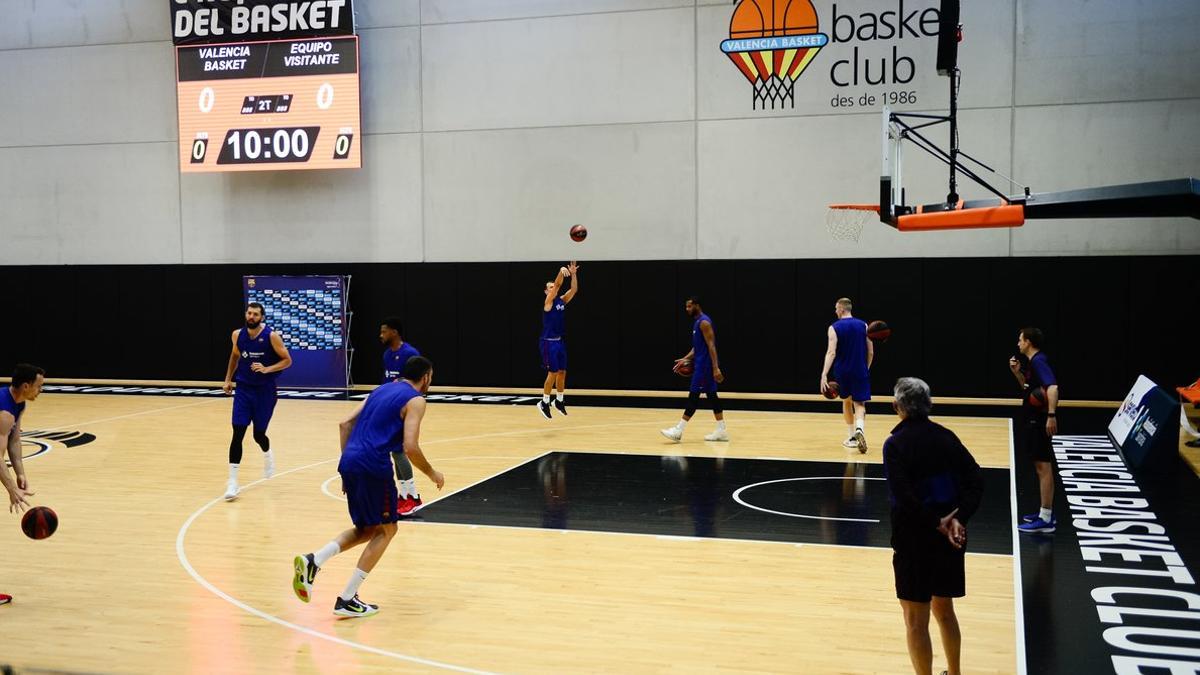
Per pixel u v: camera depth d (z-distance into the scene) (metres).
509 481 11.37
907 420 5.52
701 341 13.73
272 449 13.61
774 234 18.22
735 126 18.30
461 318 19.64
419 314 19.88
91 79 21.25
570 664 6.00
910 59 17.44
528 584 7.63
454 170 19.67
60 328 21.67
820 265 17.86
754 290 18.19
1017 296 17.02
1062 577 7.64
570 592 7.43
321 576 7.86
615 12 18.72
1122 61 16.61
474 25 19.41
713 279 18.38
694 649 6.24
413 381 7.16
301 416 16.61
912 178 17.48
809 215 18.03
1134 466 11.61
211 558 8.41
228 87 20.12
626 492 10.78
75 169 21.52
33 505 10.40
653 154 18.70
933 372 17.44
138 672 5.89
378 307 20.09
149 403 18.28
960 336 17.30
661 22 18.52
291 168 19.94
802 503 10.21
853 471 11.74
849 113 17.75
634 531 9.20
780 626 6.66
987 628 6.55
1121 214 5.89
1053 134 16.95
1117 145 16.72
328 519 9.73
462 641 6.40
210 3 20.00
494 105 19.41
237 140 20.14
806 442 13.72
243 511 10.09
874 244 17.72
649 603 7.16
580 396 18.64
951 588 5.34
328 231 20.38
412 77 19.77
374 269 20.05
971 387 17.28
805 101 17.94
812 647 6.27
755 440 13.92
